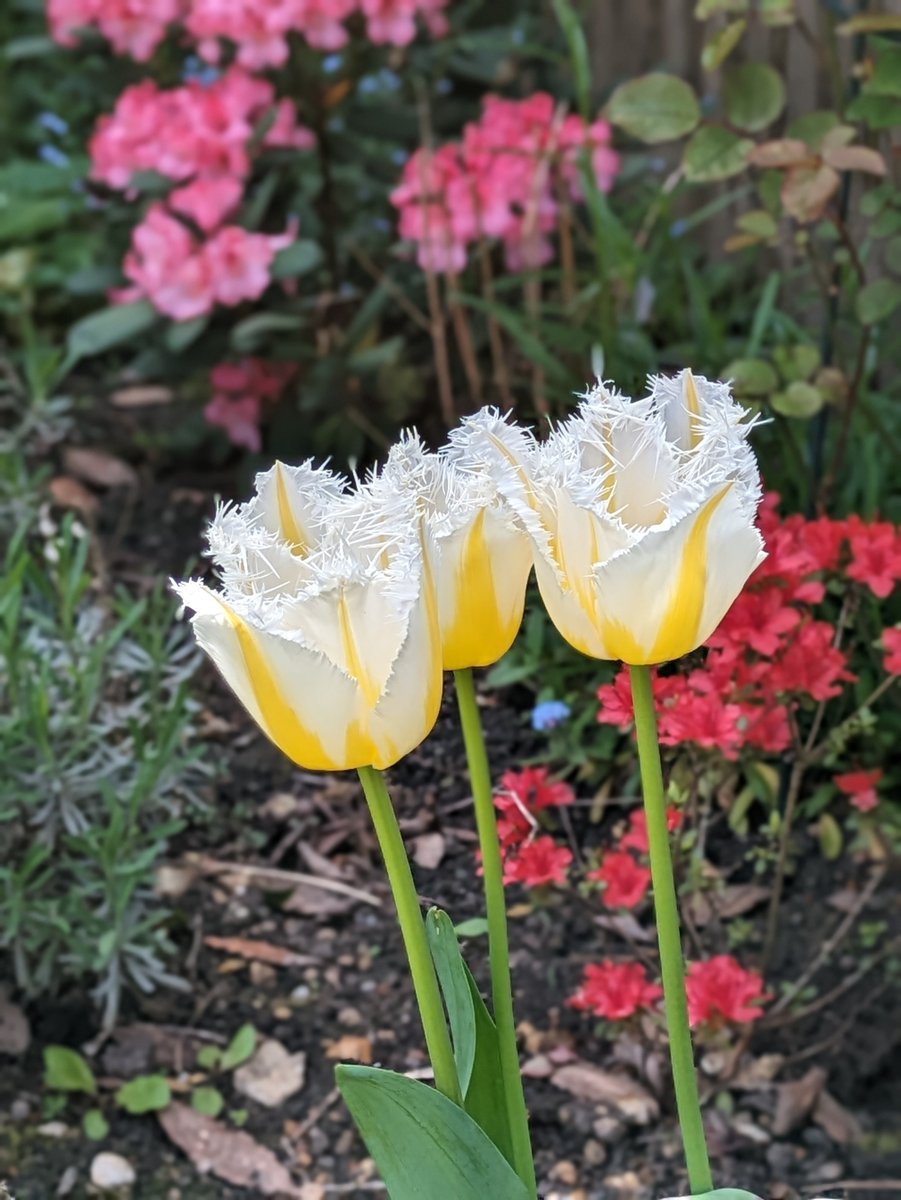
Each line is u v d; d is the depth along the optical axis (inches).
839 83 30.8
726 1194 14.7
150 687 29.6
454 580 14.4
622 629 13.3
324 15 38.8
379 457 40.4
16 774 26.9
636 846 23.1
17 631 27.6
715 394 14.1
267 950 28.6
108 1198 24.5
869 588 25.7
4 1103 26.0
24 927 27.1
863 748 28.2
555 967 26.8
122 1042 27.0
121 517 41.4
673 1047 15.1
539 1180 24.1
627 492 14.0
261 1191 24.5
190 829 31.0
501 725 29.9
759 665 22.2
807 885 27.8
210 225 38.3
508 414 16.2
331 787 31.6
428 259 37.8
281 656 12.7
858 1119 24.8
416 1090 14.6
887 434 31.1
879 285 28.7
